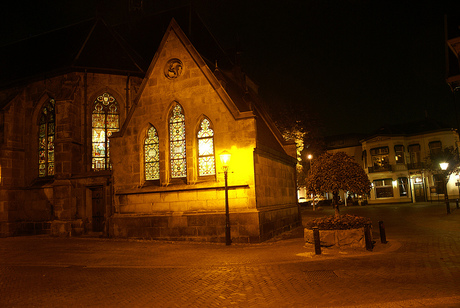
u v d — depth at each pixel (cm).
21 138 2425
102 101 2361
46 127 2411
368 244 1209
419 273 852
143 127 1883
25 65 2647
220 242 1648
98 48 2480
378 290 732
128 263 1233
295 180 2450
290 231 2047
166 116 1844
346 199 5512
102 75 2358
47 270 1166
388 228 1914
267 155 1852
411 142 5512
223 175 1695
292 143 2505
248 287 830
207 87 1781
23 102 2447
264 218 1686
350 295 711
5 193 2297
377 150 5625
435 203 4481
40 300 796
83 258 1362
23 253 1538
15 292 876
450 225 1883
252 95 2686
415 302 639
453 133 5291
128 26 3166
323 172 1398
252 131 1675
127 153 1898
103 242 1777
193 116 1786
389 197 5450
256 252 1334
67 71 2323
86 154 2239
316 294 735
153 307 714
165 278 977
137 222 1816
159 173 1839
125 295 817
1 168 2311
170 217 1752
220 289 828
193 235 1700
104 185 2034
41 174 2423
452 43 1841
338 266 991
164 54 1878
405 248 1222
